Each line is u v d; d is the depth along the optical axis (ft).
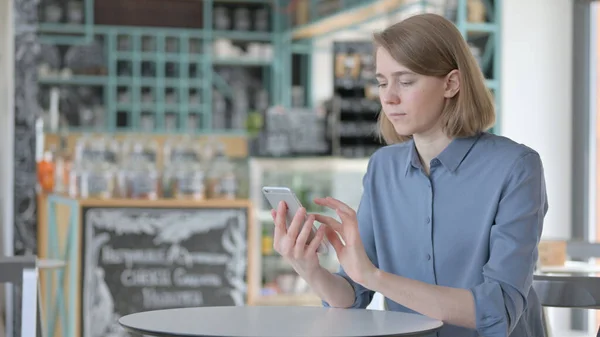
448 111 7.71
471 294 7.09
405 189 8.06
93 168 19.89
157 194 19.72
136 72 33.37
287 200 7.47
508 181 7.54
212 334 6.27
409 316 7.24
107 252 17.60
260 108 34.91
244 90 34.99
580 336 21.56
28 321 9.14
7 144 22.40
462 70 7.56
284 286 20.66
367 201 8.40
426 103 7.55
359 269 7.18
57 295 19.56
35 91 22.89
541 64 22.79
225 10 34.58
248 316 7.17
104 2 33.63
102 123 33.06
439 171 7.84
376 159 8.39
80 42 32.94
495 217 7.57
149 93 33.76
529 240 7.39
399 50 7.48
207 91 34.19
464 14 21.90
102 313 17.53
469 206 7.69
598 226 22.61
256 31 34.88
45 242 21.86
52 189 23.31
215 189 20.20
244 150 34.27
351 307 7.98
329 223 7.40
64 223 19.19
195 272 17.90
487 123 7.76
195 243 17.92
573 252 14.83
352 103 24.43
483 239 7.59
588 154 22.63
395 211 8.11
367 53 24.64
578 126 22.71
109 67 33.19
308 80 34.09
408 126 7.63
